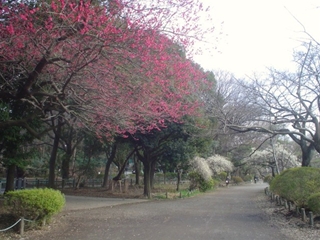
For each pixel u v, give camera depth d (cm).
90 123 1200
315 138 1633
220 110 1741
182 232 1030
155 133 2117
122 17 825
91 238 931
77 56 849
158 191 2930
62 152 3428
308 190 1322
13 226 977
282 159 3528
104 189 2975
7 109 1321
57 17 786
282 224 1200
